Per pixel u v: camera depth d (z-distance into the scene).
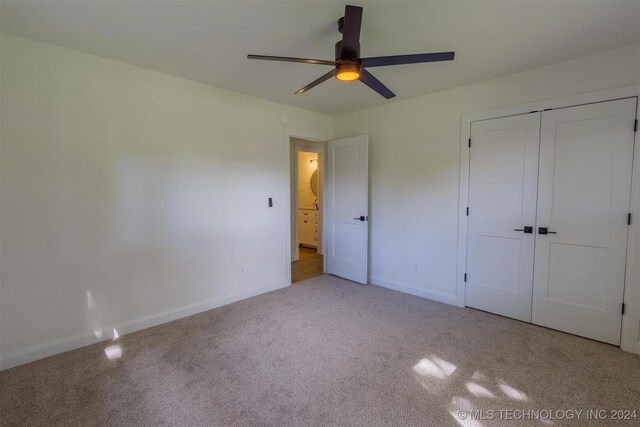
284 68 2.69
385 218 3.92
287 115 3.87
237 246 3.44
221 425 1.62
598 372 2.07
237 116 3.36
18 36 2.11
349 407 1.76
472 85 3.07
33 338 2.24
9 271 2.13
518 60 2.51
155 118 2.77
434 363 2.20
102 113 2.47
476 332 2.67
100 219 2.50
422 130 3.49
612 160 2.38
